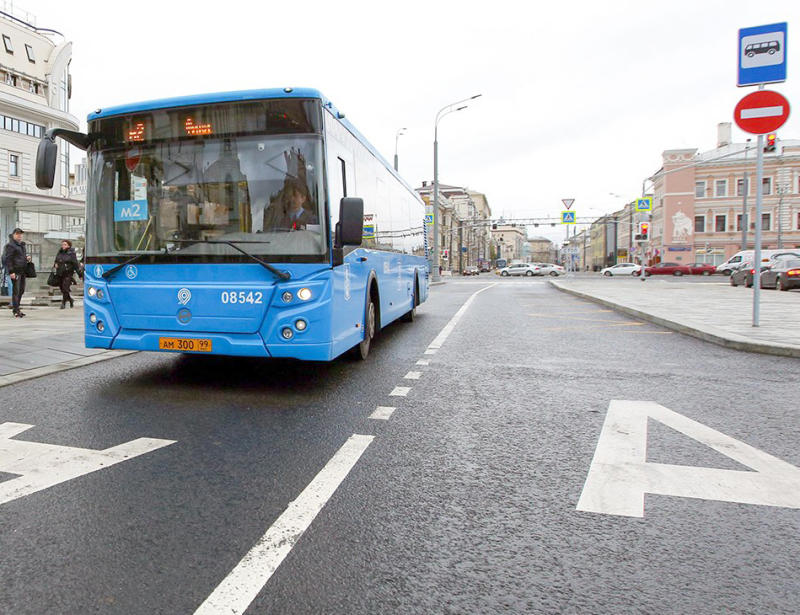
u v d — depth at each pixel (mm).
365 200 7383
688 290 24406
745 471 3639
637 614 2176
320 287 5387
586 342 9195
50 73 51125
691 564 2543
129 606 2215
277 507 3102
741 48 9156
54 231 30141
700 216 67875
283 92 5527
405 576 2441
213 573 2445
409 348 8578
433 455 3943
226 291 5414
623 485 3426
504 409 5121
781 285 23281
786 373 6676
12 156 46250
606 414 4953
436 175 37500
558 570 2494
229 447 4070
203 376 6473
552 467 3725
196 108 5645
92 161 5902
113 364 7148
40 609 2193
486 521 2963
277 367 7012
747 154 65938
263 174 5516
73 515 2986
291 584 2371
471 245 115062
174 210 5645
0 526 2865
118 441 4180
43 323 11086
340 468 3684
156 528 2848
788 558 2592
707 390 5840
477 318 13141
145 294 5613
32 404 5203
